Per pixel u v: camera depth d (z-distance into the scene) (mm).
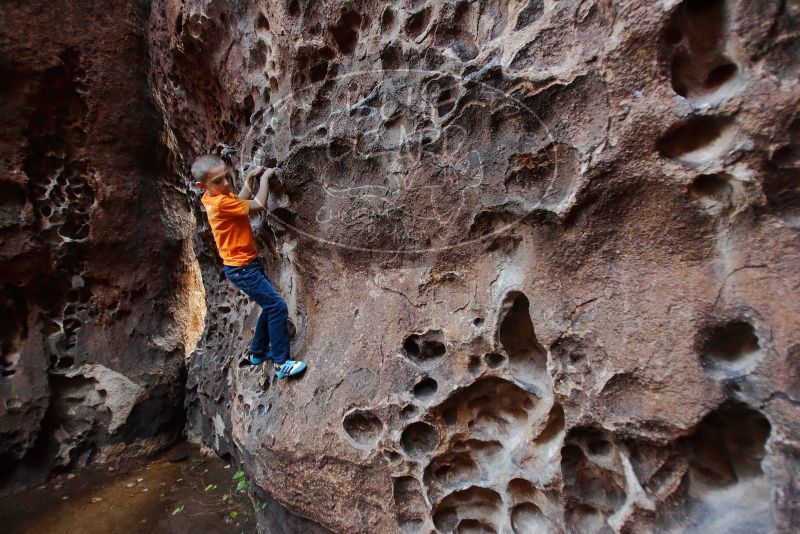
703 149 1568
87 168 3982
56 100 3758
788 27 1391
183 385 4609
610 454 1819
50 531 3250
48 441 3936
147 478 3900
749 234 1511
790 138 1400
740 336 1566
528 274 1923
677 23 1518
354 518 2205
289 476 2373
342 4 2266
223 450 3949
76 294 4133
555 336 1813
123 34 3906
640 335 1661
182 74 3561
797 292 1426
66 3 3648
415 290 2262
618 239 1724
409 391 2154
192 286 5004
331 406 2309
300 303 2791
